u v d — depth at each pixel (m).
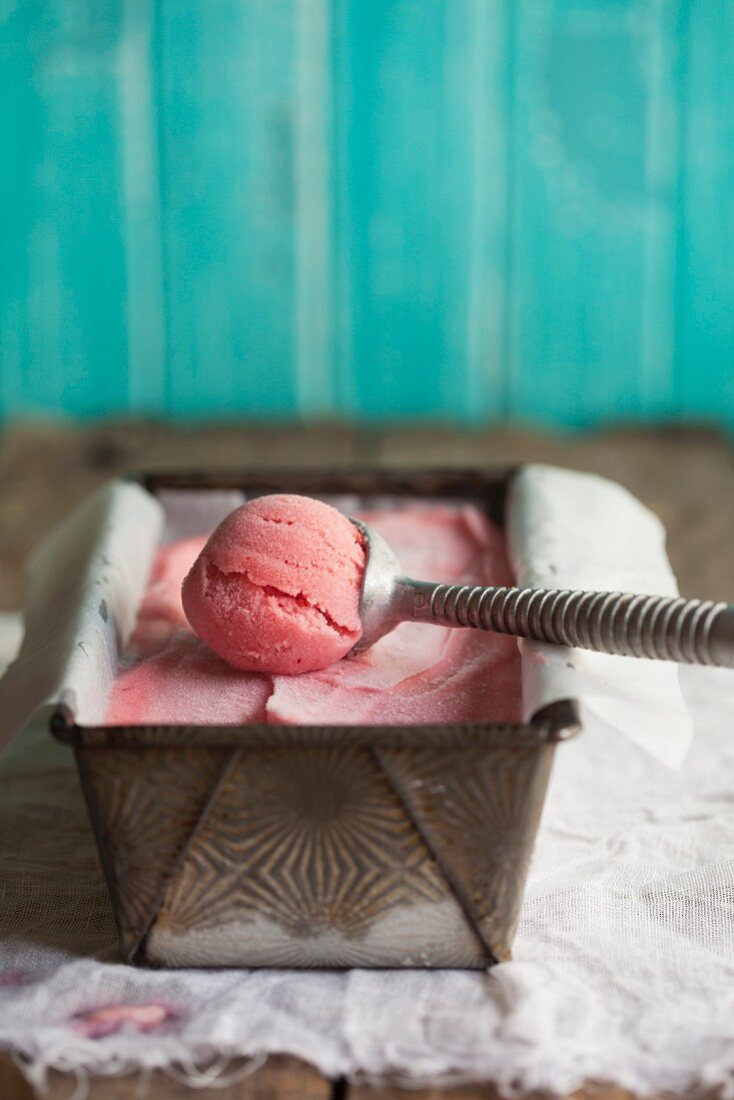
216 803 0.40
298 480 0.57
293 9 1.14
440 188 1.19
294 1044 0.39
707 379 1.22
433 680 0.45
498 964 0.41
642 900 0.45
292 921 0.41
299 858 0.40
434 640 0.47
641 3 1.13
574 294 1.21
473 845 0.40
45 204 1.18
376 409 1.24
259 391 1.23
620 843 0.48
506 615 0.43
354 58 1.16
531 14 1.14
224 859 0.40
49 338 1.21
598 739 0.55
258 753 0.39
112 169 1.17
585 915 0.44
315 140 1.18
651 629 0.41
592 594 0.42
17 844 0.49
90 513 0.54
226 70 1.16
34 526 0.95
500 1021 0.39
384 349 1.23
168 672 0.46
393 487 0.57
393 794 0.39
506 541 0.54
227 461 1.10
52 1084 0.38
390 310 1.22
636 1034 0.39
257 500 0.46
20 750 0.55
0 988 0.41
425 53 1.15
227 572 0.44
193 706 0.44
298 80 1.16
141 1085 0.38
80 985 0.41
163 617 0.50
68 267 1.20
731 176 1.17
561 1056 0.38
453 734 0.39
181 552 0.54
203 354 1.22
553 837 0.49
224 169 1.18
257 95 1.16
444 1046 0.38
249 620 0.44
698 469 1.09
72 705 0.41
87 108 1.16
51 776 0.53
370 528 0.46
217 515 0.57
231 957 0.42
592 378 1.23
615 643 0.42
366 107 1.17
